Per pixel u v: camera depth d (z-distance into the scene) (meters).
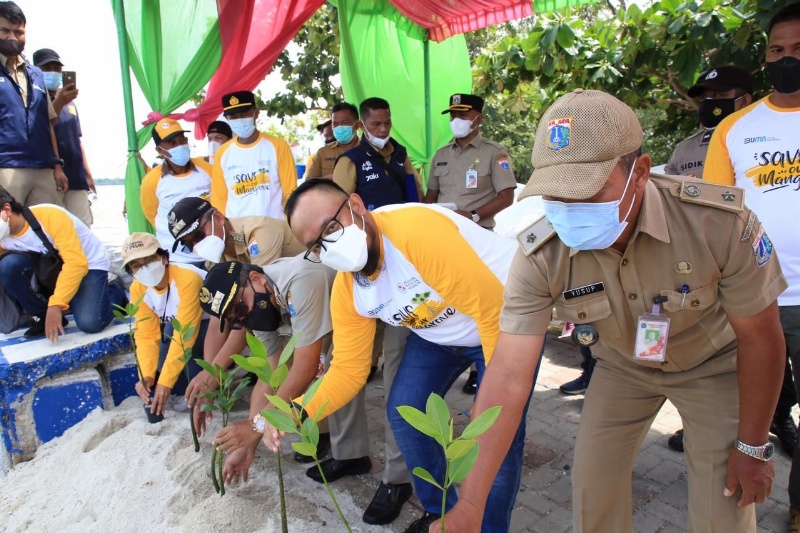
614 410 1.89
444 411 1.11
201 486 2.85
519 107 6.64
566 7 5.05
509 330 1.62
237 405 3.81
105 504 2.84
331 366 2.32
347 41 5.91
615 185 1.31
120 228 10.08
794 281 2.40
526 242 1.59
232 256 3.26
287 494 2.80
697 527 1.78
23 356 3.49
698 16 4.24
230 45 5.18
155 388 3.58
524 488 2.89
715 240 1.46
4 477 3.31
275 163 4.19
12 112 4.34
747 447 1.62
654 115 8.08
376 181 4.14
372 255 2.05
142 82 4.98
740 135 2.54
